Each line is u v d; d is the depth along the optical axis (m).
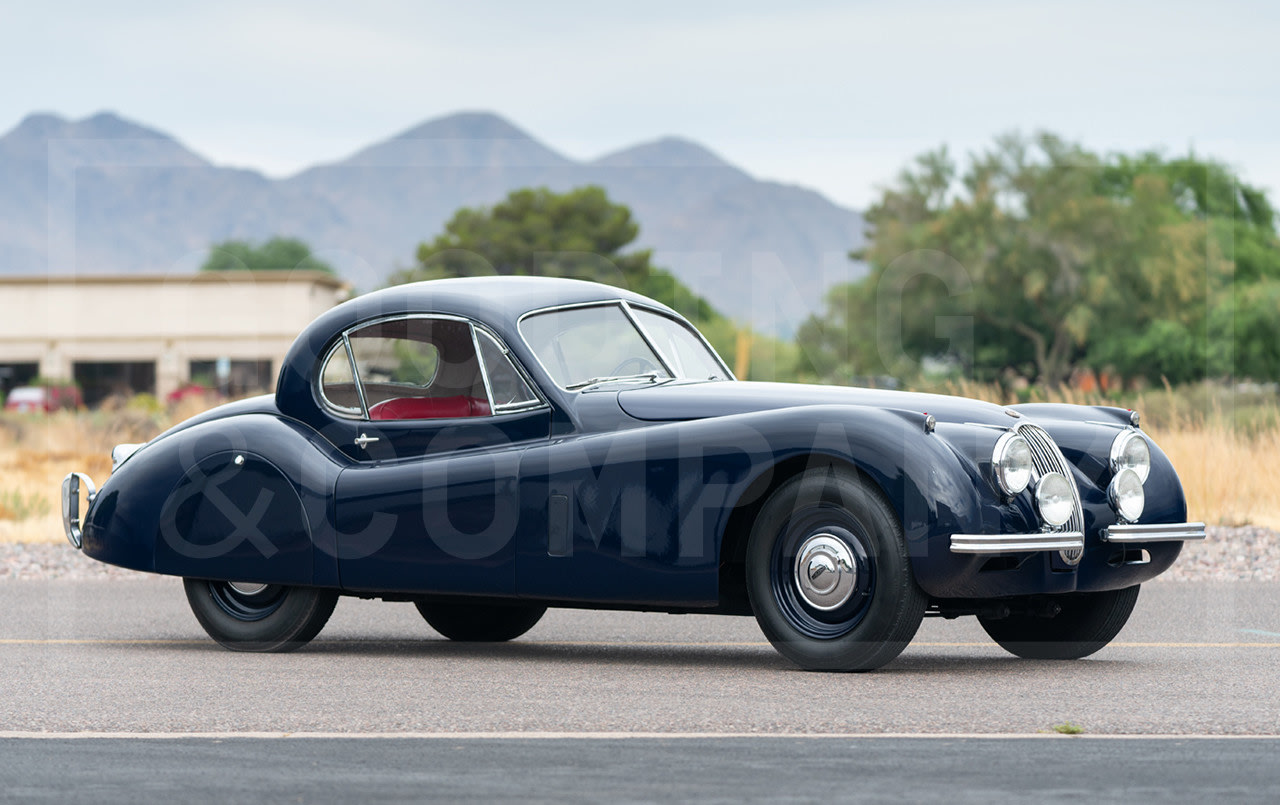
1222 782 6.93
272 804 6.56
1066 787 6.82
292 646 12.30
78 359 86.56
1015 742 7.89
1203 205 93.31
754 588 10.56
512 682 10.20
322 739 8.05
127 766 7.36
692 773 7.14
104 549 12.58
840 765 7.31
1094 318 83.06
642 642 13.12
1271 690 9.77
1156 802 6.54
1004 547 9.98
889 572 10.01
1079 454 11.30
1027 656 11.91
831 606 10.27
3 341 87.50
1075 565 10.63
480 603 11.98
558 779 7.02
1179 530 11.20
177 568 12.27
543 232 94.06
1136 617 14.69
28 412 48.12
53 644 12.86
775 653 12.15
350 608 16.50
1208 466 24.39
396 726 8.44
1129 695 9.51
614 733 8.17
